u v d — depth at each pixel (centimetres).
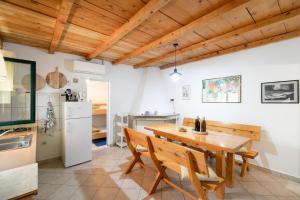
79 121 302
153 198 201
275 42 264
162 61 425
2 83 229
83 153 309
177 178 251
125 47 307
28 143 175
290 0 162
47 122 310
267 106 275
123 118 434
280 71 260
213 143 199
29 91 280
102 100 578
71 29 228
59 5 169
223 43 290
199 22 194
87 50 325
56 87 327
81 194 209
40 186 227
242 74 307
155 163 213
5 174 103
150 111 487
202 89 380
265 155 277
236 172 272
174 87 452
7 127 243
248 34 249
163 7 174
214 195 208
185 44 290
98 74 392
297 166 244
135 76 474
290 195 209
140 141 232
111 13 186
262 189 222
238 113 314
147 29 229
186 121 387
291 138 249
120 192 214
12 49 278
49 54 319
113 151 381
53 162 312
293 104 247
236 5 158
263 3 166
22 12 182
